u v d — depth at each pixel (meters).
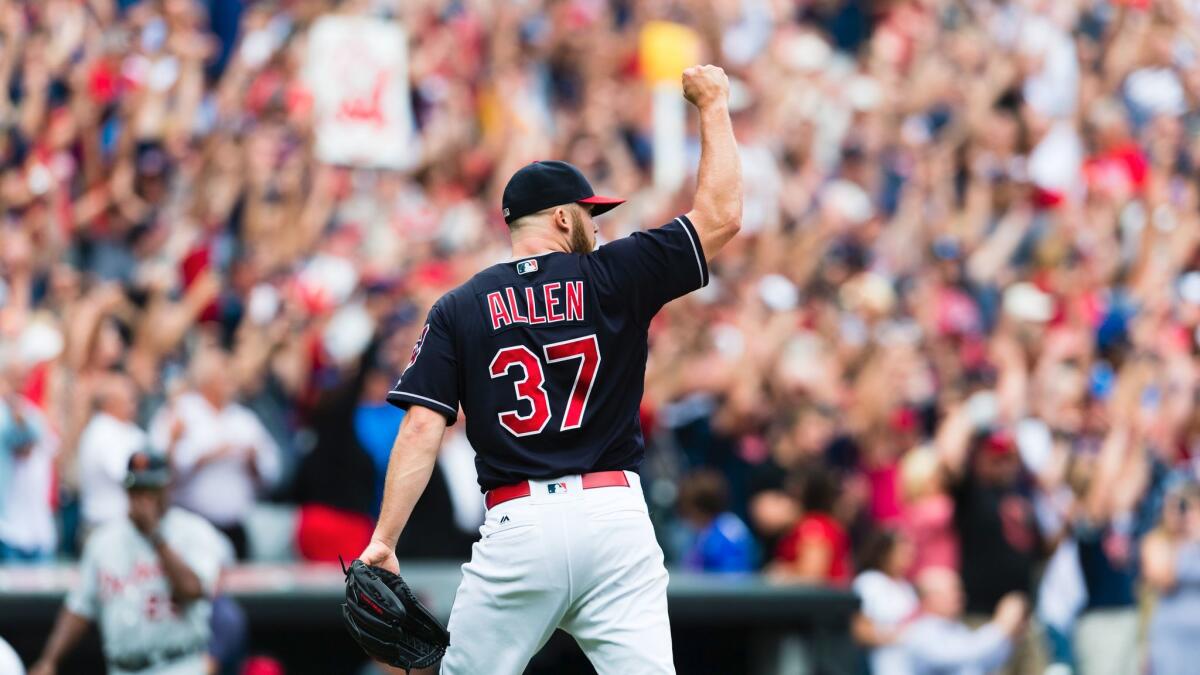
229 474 37.56
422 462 18.39
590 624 18.39
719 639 36.78
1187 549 37.94
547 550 18.12
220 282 45.66
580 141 59.31
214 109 52.31
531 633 18.39
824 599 36.31
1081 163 61.31
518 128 57.97
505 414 18.44
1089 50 67.56
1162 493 42.09
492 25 61.91
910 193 60.06
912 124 65.50
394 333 39.88
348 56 47.94
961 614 38.62
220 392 37.81
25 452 35.50
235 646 32.50
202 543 29.61
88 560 29.22
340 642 35.12
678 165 57.78
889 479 44.00
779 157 62.59
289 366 42.81
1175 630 37.84
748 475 42.50
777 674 36.59
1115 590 39.97
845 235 58.59
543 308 18.58
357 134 47.84
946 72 66.81
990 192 60.16
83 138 47.38
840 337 50.38
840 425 45.44
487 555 18.41
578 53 64.75
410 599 18.14
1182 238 56.16
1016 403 43.66
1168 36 65.88
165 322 41.91
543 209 19.14
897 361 46.94
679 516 41.66
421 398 18.44
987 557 38.72
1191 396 45.28
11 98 48.16
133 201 46.66
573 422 18.41
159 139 48.88
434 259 50.12
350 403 37.44
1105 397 48.19
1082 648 39.84
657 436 43.62
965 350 51.09
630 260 18.70
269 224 48.56
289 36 54.59
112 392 36.06
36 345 38.81
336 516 37.00
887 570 37.72
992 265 56.91
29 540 35.56
